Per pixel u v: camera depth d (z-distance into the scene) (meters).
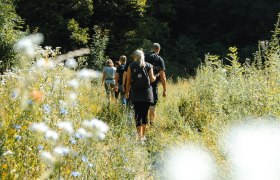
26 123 3.59
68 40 27.09
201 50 37.16
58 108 4.66
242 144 4.53
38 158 3.49
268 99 5.97
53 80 5.15
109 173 4.26
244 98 6.58
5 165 3.15
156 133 6.71
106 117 7.57
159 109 10.27
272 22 38.50
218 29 39.72
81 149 3.93
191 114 8.30
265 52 7.94
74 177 3.64
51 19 27.19
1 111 3.64
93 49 24.17
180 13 40.16
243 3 38.50
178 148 5.03
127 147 5.16
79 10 27.86
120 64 11.04
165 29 37.81
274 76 6.91
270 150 4.39
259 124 5.14
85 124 4.00
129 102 8.84
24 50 3.71
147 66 7.62
